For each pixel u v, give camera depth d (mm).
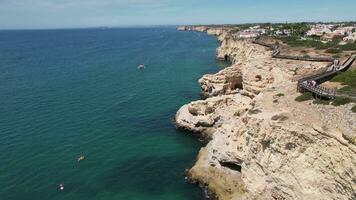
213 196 38906
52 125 59844
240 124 40344
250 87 60031
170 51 172875
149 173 44562
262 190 34375
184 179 43000
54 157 47969
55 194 39344
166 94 82000
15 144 51406
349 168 26344
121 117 65125
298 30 157875
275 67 59094
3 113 65562
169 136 56531
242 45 123312
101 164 46594
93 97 79125
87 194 39625
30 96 79000
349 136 26406
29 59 148625
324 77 48625
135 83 94750
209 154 44938
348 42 90188
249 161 36188
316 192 29219
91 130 58219
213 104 56906
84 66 126812
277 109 37719
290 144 31391
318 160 29109
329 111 33125
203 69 116438
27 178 42344
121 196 39438
